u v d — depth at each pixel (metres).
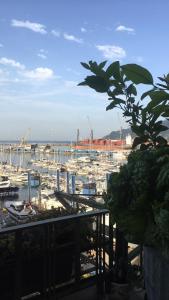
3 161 99.88
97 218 2.88
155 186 1.45
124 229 1.54
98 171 63.69
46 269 2.63
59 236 2.71
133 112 1.84
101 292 2.91
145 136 1.90
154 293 1.55
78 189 46.25
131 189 1.51
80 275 2.82
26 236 2.56
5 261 2.42
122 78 1.78
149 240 1.44
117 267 2.96
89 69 1.79
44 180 57.25
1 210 28.91
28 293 2.61
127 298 2.77
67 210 3.03
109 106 1.87
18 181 60.88
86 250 2.86
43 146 126.62
